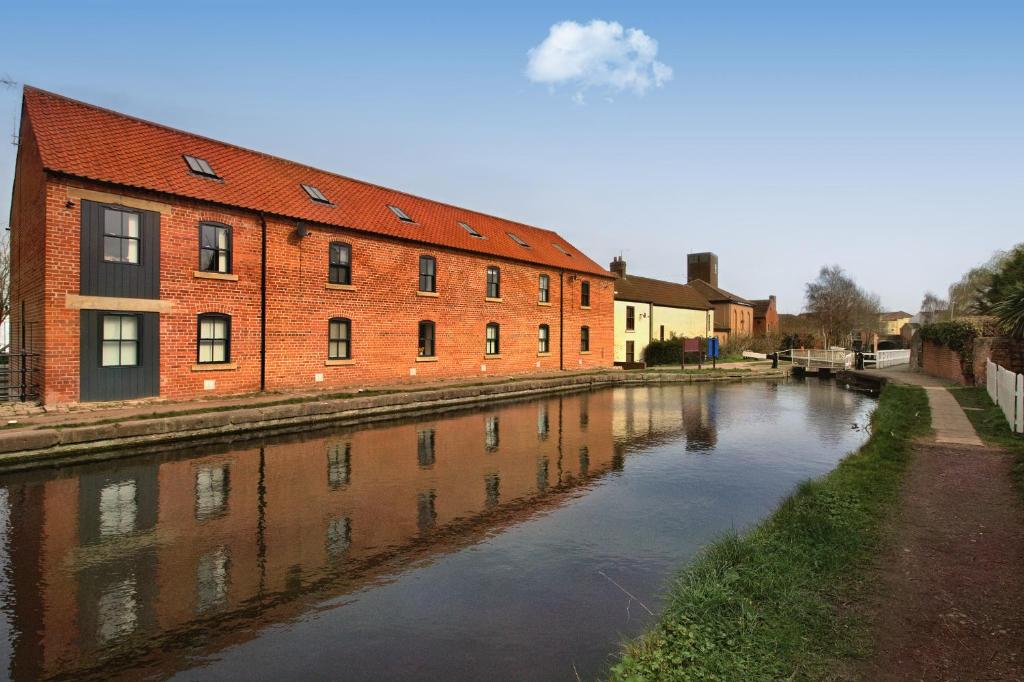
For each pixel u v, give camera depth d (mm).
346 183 20891
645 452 10656
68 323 12219
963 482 7250
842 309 59438
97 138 13867
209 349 14656
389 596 4824
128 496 7637
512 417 15039
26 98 13508
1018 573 4559
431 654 3959
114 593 4852
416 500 7539
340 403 14125
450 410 16406
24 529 6367
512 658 3902
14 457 9109
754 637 3621
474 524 6609
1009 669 3252
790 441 11875
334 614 4523
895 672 3252
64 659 3869
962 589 4293
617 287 37312
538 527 6523
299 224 16219
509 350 24422
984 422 11383
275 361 15945
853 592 4266
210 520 6699
